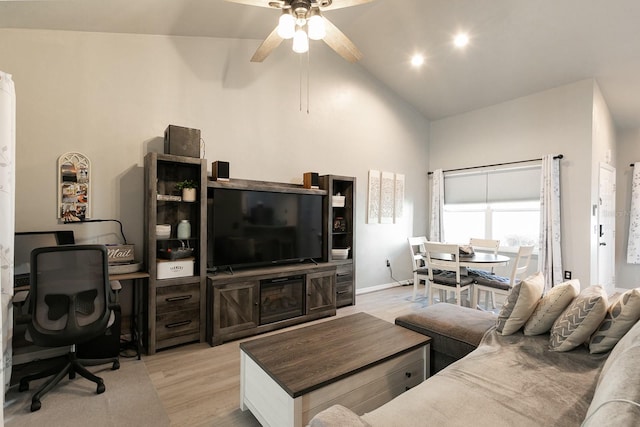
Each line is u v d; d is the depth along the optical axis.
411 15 3.73
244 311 3.09
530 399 1.30
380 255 5.14
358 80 4.87
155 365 2.52
